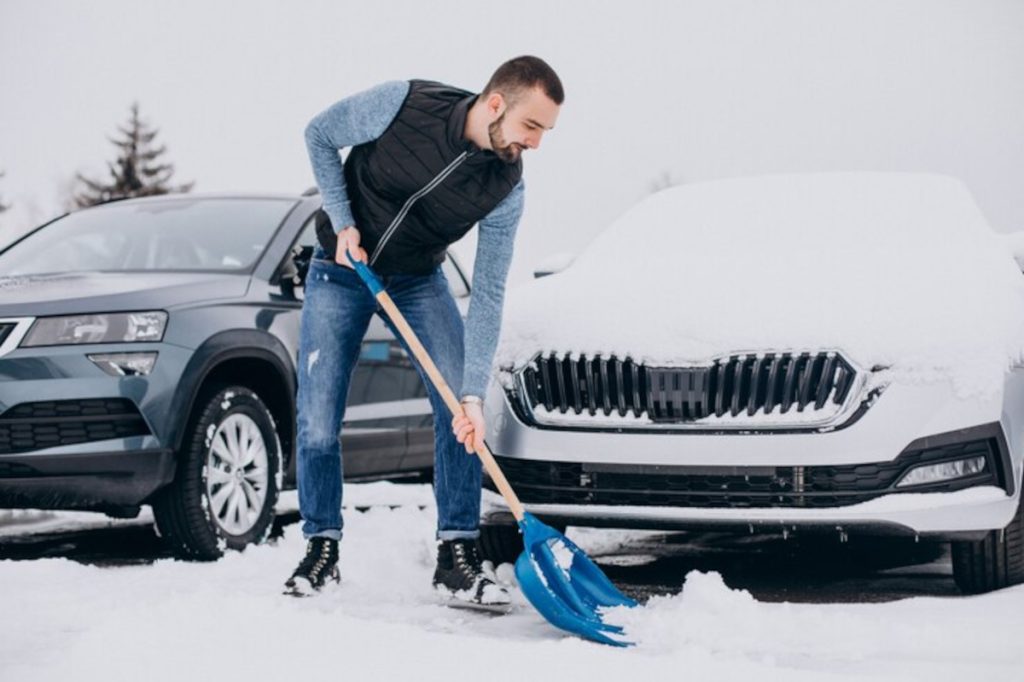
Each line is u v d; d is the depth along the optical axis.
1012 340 4.03
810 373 3.91
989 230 5.05
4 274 5.69
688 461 3.94
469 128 3.52
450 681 2.71
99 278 5.22
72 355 4.65
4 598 3.80
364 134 3.62
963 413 3.86
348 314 3.94
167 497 4.79
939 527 3.83
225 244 5.66
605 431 4.07
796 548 5.34
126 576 4.30
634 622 3.35
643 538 5.71
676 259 4.83
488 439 4.25
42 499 4.61
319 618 3.26
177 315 4.88
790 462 3.87
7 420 4.58
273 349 5.25
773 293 4.12
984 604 3.68
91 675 2.78
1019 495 3.96
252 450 5.12
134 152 57.16
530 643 3.07
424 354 3.73
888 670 2.88
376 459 6.01
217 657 2.89
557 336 4.20
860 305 4.02
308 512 3.95
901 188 5.41
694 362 3.99
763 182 5.66
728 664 2.83
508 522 4.20
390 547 4.64
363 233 3.79
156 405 4.69
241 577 4.34
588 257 5.23
